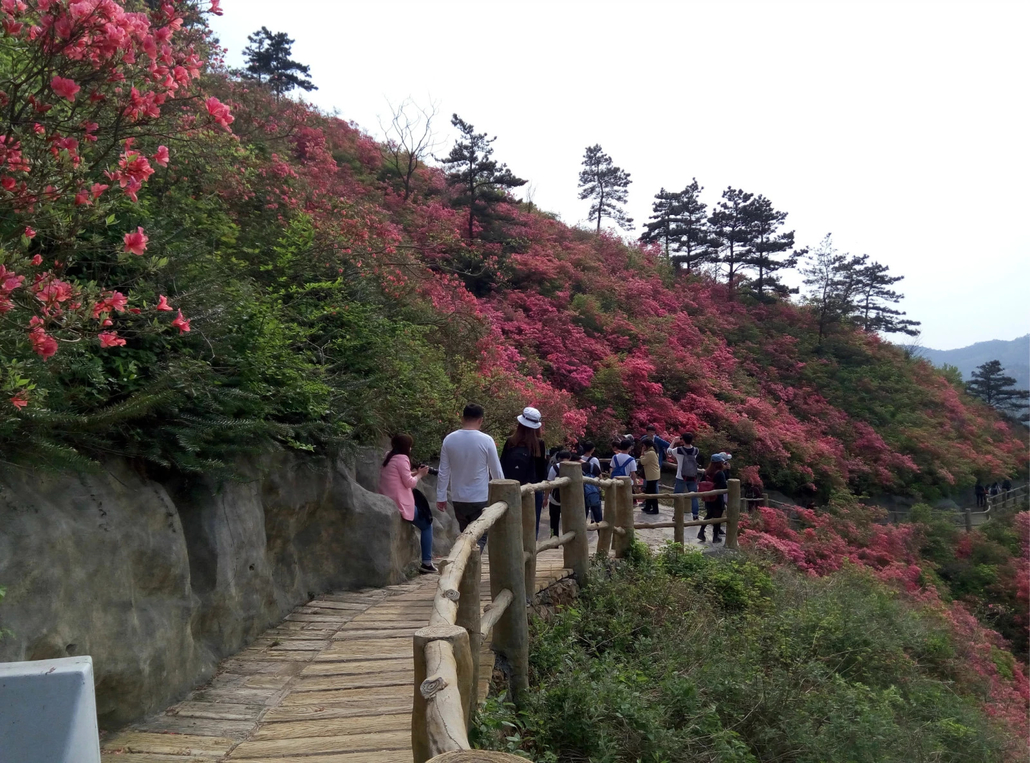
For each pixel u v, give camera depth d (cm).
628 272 2902
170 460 451
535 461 668
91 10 287
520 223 2773
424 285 1214
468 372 1153
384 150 2738
